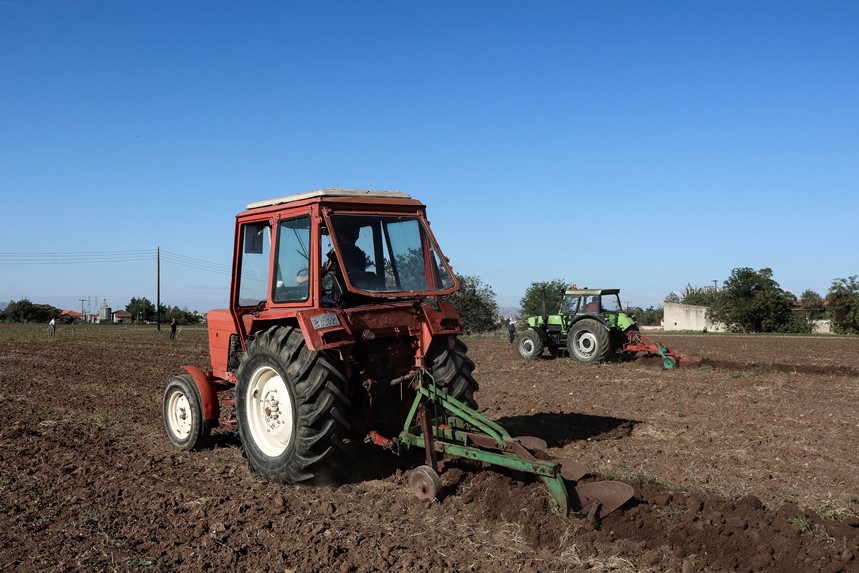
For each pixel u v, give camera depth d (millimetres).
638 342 16547
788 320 43438
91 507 5477
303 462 5684
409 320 6129
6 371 16531
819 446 7504
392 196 6406
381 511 5289
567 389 12406
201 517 5203
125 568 4270
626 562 4219
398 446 5824
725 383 12953
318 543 4633
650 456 7035
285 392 6039
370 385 5879
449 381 6309
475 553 4449
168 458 7074
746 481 6105
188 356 22219
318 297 5762
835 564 4035
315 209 5871
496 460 5176
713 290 66500
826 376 14188
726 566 4145
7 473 6559
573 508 4848
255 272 6746
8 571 4242
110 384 13828
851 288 40281
